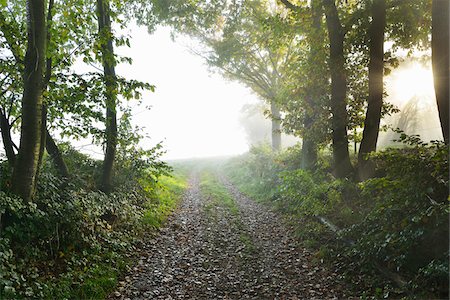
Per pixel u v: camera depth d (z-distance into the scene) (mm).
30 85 7078
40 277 6141
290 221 11289
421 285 5402
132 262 8000
